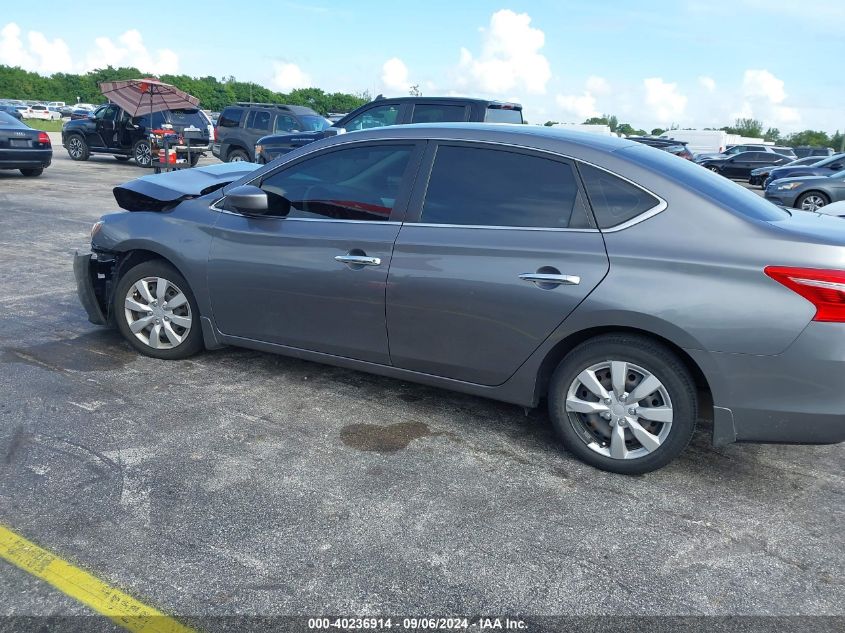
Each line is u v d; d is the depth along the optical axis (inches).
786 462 141.3
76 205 446.3
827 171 663.1
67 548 105.3
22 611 92.6
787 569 106.6
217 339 173.0
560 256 128.0
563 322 128.1
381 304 144.9
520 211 134.7
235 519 114.0
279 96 4220.0
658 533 114.7
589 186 130.3
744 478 134.2
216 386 168.2
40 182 558.3
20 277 263.9
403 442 143.4
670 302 119.4
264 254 158.1
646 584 102.0
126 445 137.3
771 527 117.7
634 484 129.9
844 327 111.7
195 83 3983.8
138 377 171.8
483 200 138.3
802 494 129.0
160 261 177.3
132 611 93.2
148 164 741.3
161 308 178.7
